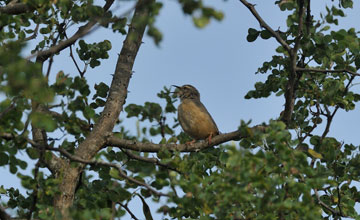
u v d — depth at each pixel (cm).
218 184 885
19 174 947
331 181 915
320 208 1211
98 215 888
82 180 1173
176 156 1056
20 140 948
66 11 1177
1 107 900
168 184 945
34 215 1081
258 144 985
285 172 927
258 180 859
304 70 1195
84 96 975
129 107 1025
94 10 1035
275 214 991
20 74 751
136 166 1028
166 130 1067
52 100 848
